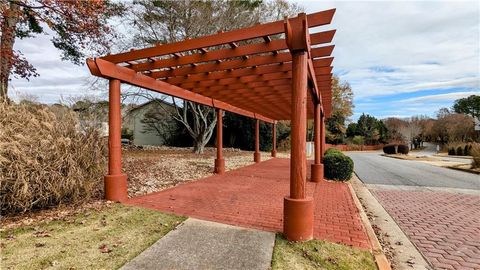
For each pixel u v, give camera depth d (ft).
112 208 13.51
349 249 9.27
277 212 13.50
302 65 9.87
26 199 11.56
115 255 8.39
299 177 9.91
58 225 10.90
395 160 56.44
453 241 10.98
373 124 126.21
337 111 87.81
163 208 13.94
